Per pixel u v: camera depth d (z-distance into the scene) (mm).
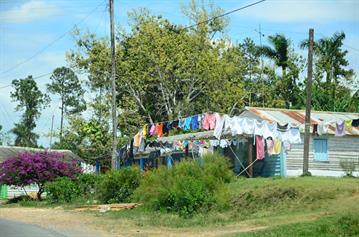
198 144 29203
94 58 43812
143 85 44094
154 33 43656
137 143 32906
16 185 32531
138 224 18688
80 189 30516
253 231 14969
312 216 16297
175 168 24016
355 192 18500
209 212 19953
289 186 19938
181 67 43812
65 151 45281
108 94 44594
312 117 31531
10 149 45156
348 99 43562
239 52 47531
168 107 45219
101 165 45500
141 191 24484
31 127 77000
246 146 28984
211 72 43750
